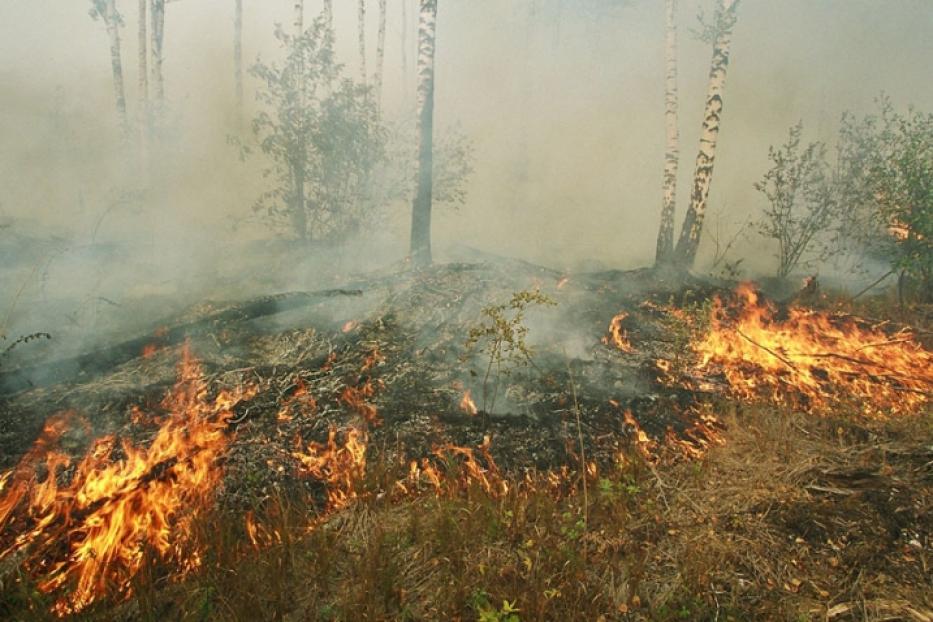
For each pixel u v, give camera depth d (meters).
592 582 3.13
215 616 2.93
